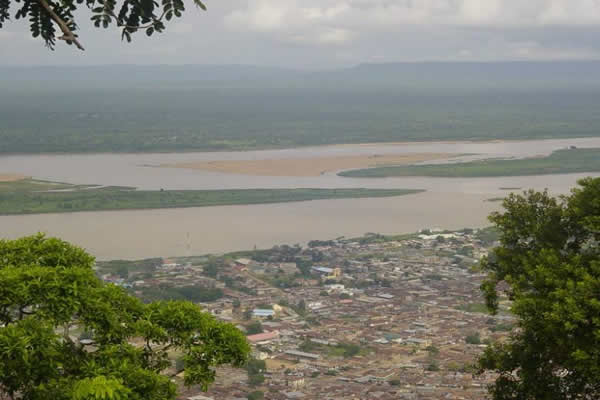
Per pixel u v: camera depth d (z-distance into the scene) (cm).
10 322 1709
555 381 2544
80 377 1700
